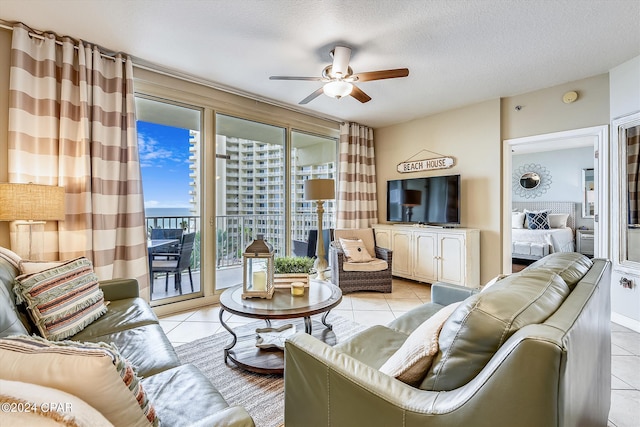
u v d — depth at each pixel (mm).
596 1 2080
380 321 3010
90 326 1753
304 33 2482
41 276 1682
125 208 2820
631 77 2895
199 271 3592
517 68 3090
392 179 5117
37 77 2436
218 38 2562
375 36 2516
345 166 4844
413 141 4832
